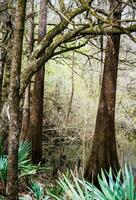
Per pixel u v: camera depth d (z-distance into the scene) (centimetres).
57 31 632
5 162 721
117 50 1252
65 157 1788
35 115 1633
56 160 1702
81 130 2153
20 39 471
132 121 2581
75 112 2341
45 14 1595
